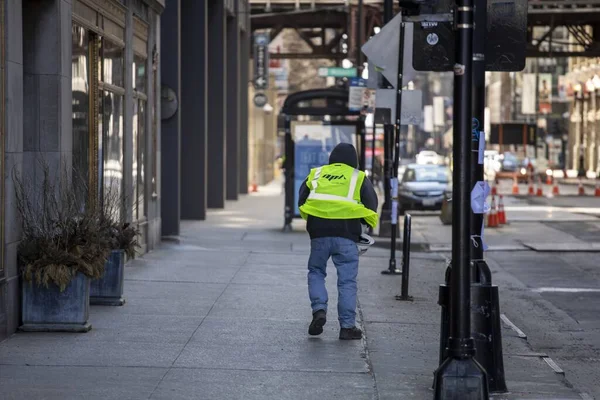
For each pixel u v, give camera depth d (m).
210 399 21.59
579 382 25.98
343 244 28.52
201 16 77.00
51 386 22.38
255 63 120.25
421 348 27.94
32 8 31.20
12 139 27.69
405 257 37.34
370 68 49.88
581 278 46.94
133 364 24.77
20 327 28.34
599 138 197.75
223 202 89.38
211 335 28.83
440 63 21.92
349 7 116.38
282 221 75.38
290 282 40.56
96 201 33.44
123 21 44.88
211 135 89.38
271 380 23.50
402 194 92.12
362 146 66.94
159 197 54.44
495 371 22.94
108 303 33.53
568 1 120.81
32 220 28.25
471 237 23.20
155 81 53.81
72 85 35.50
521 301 39.78
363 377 24.06
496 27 23.23
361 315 33.66
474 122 23.25
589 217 84.88
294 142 67.19
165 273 42.53
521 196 122.88
